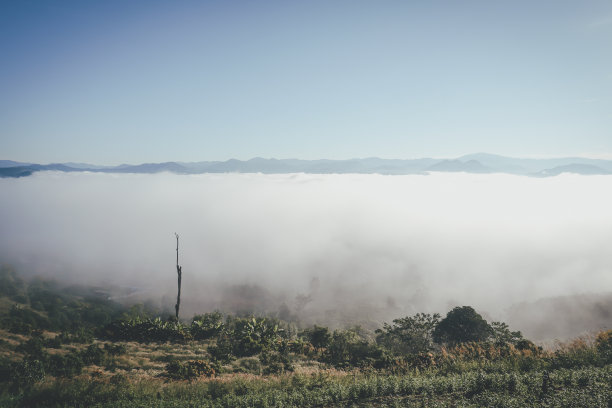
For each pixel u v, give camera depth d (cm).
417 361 1828
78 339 3603
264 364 2875
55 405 1427
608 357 1362
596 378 1126
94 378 1766
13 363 1925
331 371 1909
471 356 1723
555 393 1066
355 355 3162
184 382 1828
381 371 1800
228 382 1686
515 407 989
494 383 1170
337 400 1245
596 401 974
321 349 3478
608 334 1645
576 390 1059
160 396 1522
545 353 1575
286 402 1259
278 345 3628
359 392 1269
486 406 1027
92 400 1463
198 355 3188
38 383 1697
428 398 1159
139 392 1560
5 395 1519
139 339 4003
